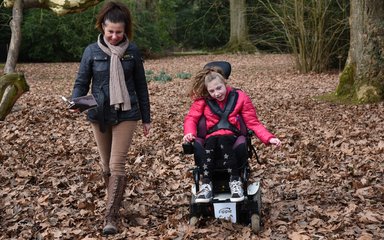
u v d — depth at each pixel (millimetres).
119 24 5090
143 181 6945
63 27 33250
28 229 5336
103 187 6668
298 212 5582
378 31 13148
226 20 41938
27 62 34906
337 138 9234
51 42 34219
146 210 5785
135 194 6328
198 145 5012
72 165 7797
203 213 5273
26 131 10234
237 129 5082
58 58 34875
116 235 5035
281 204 5832
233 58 32938
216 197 5086
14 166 7707
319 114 12000
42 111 12266
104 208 5852
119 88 5086
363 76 13383
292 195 6199
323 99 14055
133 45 5312
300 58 22281
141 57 5332
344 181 6672
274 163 7707
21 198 6309
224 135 4973
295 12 21859
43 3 10383
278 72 23125
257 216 5000
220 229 5027
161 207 5938
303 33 21859
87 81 5242
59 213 5684
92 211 5734
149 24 36469
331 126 10469
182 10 43875
